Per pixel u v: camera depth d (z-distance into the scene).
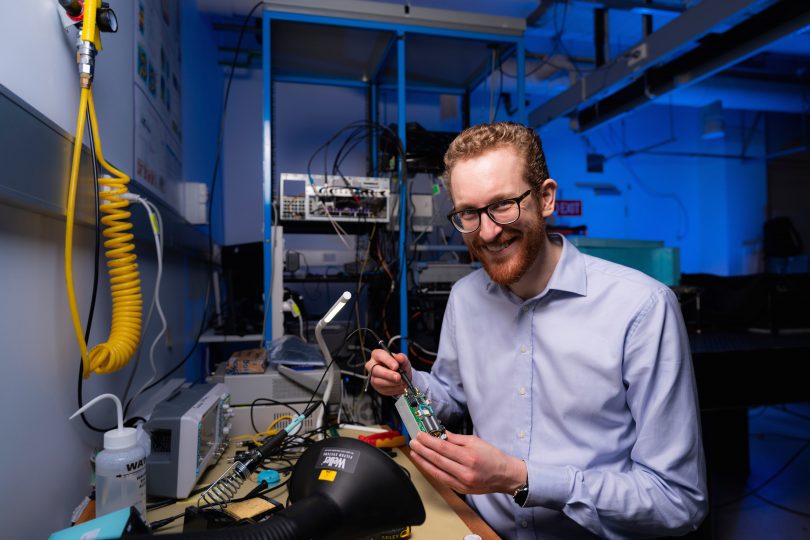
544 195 0.91
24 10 0.73
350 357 1.99
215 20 3.24
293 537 0.53
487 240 0.85
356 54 2.51
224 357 3.21
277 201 2.12
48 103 0.81
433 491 0.94
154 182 1.58
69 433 0.89
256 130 3.54
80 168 0.89
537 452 0.94
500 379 1.01
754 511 2.25
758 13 2.38
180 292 2.06
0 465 0.66
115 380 1.14
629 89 3.32
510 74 3.88
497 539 0.76
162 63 1.75
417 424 0.81
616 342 0.89
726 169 5.16
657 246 2.56
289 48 2.42
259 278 2.31
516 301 1.02
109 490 0.69
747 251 5.13
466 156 0.85
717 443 2.65
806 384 1.89
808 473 2.64
